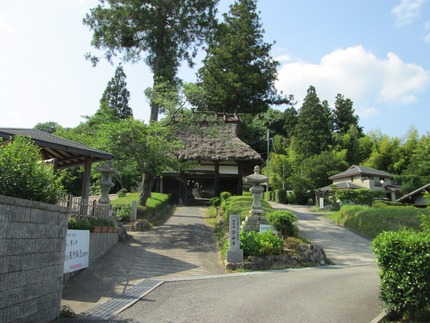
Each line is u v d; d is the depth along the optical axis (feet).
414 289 18.03
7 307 13.75
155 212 56.70
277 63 102.99
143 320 17.92
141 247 38.32
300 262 36.76
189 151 78.84
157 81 59.26
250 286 26.21
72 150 32.89
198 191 87.30
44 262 16.38
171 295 23.09
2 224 13.60
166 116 57.36
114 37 61.16
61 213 17.93
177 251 38.09
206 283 27.07
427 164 115.96
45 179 17.61
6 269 13.75
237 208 50.37
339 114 195.52
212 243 42.39
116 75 127.03
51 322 16.62
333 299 22.75
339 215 72.95
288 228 41.75
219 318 18.58
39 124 128.26
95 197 75.20
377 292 24.71
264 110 103.71
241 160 78.64
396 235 19.65
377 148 157.58
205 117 67.92
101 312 18.94
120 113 118.42
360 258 42.60
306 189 127.85
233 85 95.14
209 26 62.95
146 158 48.34
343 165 136.56
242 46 101.55
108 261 31.32
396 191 118.11
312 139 152.35
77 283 24.75
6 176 15.89
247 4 108.78
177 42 64.28
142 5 61.41
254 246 35.55
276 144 165.89
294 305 21.22
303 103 160.25
